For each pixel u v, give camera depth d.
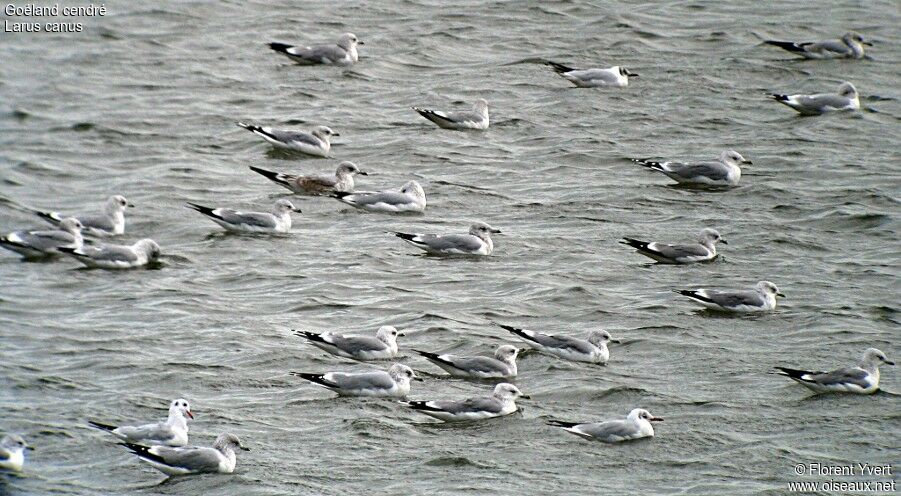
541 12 53.28
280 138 40.91
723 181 38.69
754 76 47.56
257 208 37.34
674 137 42.66
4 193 38.25
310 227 36.06
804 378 26.44
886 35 51.62
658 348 28.64
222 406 25.59
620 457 23.88
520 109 44.91
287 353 28.12
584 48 49.88
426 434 24.58
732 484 22.92
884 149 41.72
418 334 29.19
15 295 31.20
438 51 49.81
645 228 35.94
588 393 26.36
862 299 31.41
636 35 50.97
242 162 40.94
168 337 28.95
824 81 47.19
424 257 34.00
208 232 35.72
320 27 52.06
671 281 32.53
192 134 43.00
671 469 23.45
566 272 32.97
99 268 33.12
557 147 41.84
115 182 39.28
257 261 33.66
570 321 30.09
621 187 38.81
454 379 26.88
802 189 38.59
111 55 49.50
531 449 24.05
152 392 26.22
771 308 30.66
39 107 44.81
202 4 54.38
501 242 34.94
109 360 27.66
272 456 23.56
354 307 30.80
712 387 26.83
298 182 38.03
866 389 26.58
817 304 31.05
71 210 37.22
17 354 27.83
